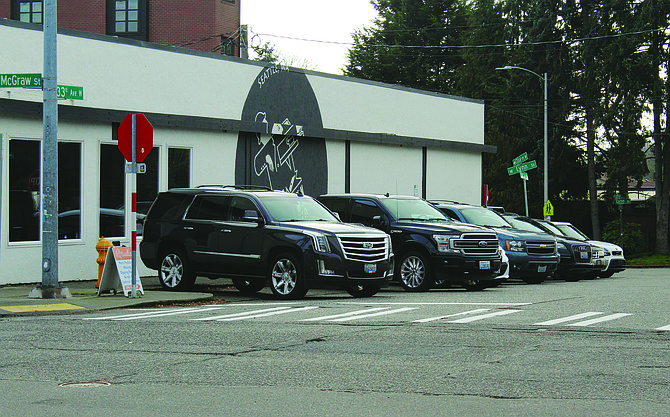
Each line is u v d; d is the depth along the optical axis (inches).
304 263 593.9
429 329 426.0
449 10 2586.1
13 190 719.1
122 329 430.3
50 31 563.8
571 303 566.6
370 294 645.3
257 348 366.3
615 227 2032.5
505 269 746.8
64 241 757.9
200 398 265.9
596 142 2110.0
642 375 303.0
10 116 714.2
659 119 1941.4
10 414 243.0
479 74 2374.5
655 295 642.2
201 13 1621.6
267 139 971.9
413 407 253.0
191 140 879.1
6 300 562.9
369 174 1132.5
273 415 242.5
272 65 976.3
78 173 778.8
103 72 794.8
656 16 1784.0
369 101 1134.4
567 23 2043.6
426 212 751.7
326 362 331.9
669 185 1939.0
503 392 274.7
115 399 264.2
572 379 295.9
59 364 328.2
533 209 2244.1
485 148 1354.6
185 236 661.3
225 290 724.0
